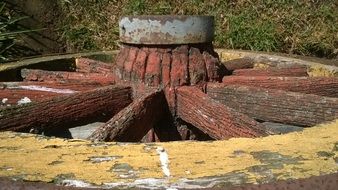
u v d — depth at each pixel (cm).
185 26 203
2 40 393
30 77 247
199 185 99
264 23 428
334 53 430
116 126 168
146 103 186
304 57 308
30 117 171
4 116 162
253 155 113
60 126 184
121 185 99
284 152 115
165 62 203
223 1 435
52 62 294
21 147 119
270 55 310
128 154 114
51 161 110
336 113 181
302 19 436
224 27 425
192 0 435
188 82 203
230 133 170
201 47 209
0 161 110
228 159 111
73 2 421
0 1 400
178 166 107
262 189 99
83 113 190
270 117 197
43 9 408
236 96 202
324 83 223
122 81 211
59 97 183
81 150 117
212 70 210
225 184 100
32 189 100
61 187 99
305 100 188
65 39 417
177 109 203
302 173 104
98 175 103
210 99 186
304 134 128
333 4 441
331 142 121
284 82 221
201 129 189
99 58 320
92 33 423
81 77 232
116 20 427
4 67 265
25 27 405
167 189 98
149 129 199
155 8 429
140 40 206
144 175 103
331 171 106
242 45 419
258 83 221
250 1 436
